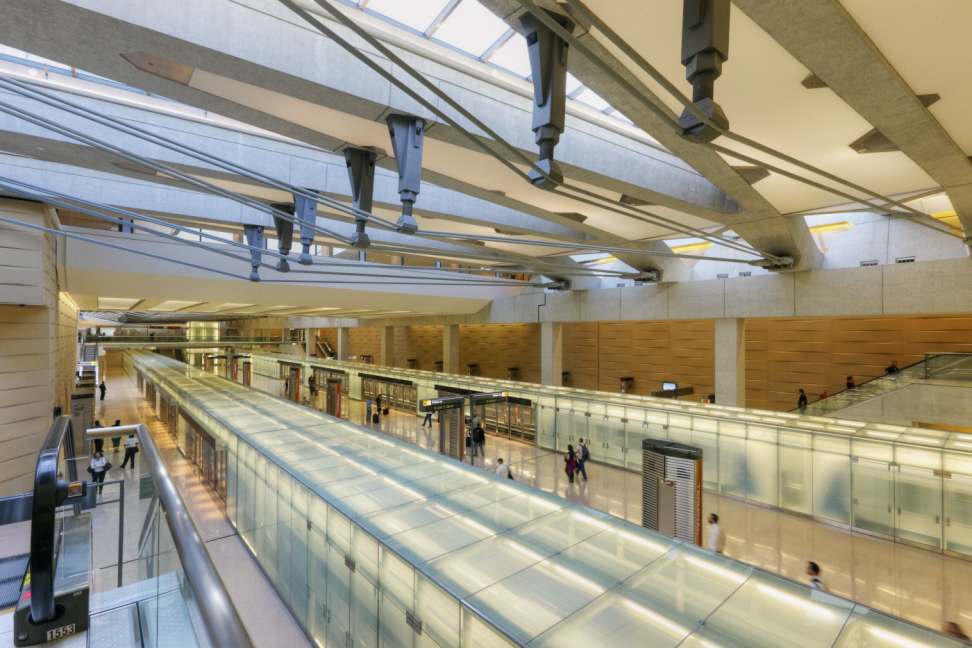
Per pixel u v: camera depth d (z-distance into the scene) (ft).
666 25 18.95
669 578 15.87
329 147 30.30
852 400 52.75
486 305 102.32
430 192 48.44
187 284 61.36
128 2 18.31
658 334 92.38
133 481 24.73
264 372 140.77
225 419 40.32
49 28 18.71
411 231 25.53
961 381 46.75
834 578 27.76
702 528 32.14
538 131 16.01
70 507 15.72
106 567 23.73
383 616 18.63
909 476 32.48
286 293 71.05
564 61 16.37
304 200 39.60
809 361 73.97
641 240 64.13
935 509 31.32
